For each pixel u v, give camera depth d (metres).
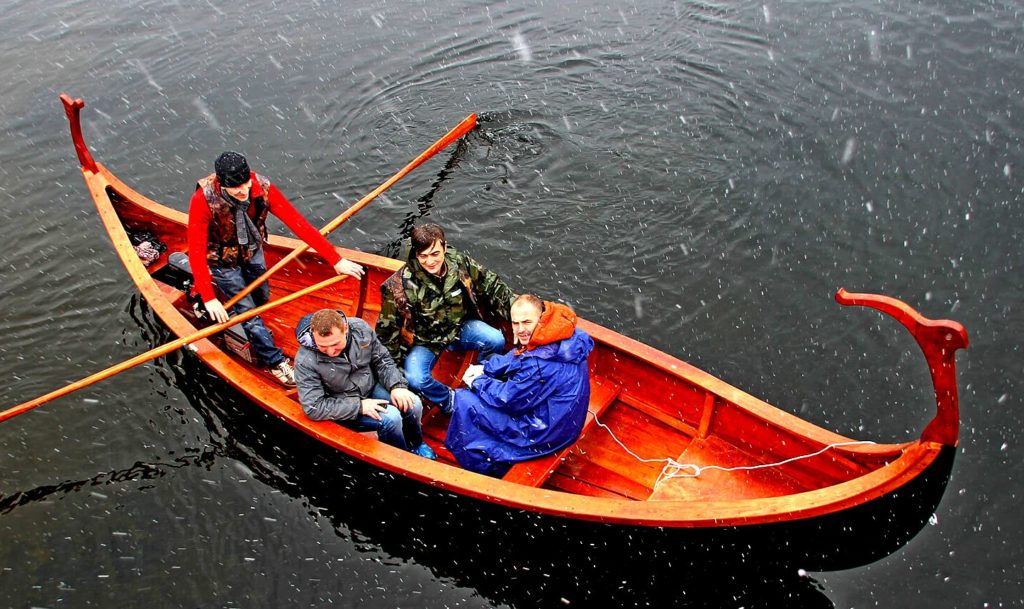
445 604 4.82
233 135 9.60
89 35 11.77
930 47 9.58
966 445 5.53
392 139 9.36
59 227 8.23
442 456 5.49
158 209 7.10
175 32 11.73
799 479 4.95
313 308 6.82
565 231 7.84
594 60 10.40
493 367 4.81
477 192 8.43
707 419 5.22
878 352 6.36
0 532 5.35
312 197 8.62
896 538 4.83
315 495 5.46
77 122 6.91
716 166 8.41
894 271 7.00
